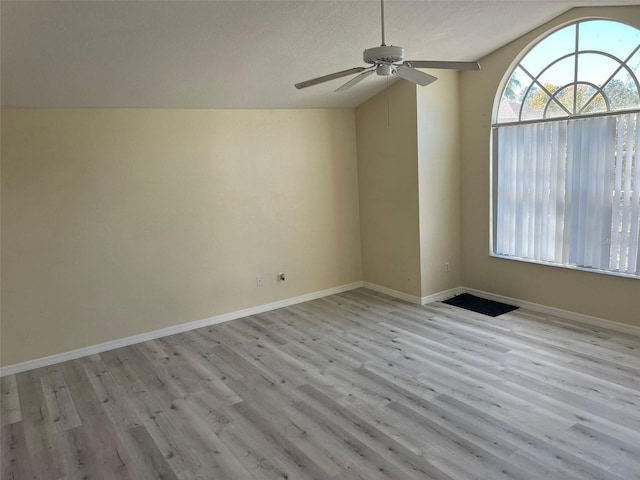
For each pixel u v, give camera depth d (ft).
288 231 18.28
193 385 12.39
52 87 12.23
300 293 18.88
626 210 13.52
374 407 10.82
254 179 17.26
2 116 12.89
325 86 16.03
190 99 14.94
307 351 14.15
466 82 17.12
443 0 11.32
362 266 20.30
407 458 8.93
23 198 13.35
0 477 9.14
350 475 8.55
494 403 10.66
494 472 8.42
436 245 17.78
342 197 19.53
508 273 16.97
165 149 15.40
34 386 12.76
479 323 15.49
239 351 14.42
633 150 13.16
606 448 8.90
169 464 9.22
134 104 14.47
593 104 13.94
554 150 14.99
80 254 14.33
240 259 17.28
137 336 15.49
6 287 13.37
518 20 13.66
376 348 14.06
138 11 9.49
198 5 9.70
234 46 11.87
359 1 10.68
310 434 9.91
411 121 16.74
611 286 14.12
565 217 14.96
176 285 16.05
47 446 10.05
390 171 18.06
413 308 17.37
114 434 10.36
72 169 13.98
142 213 15.21
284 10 10.55
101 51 10.87
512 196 16.49
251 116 16.96
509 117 16.26
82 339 14.57
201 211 16.28
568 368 12.08
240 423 10.49
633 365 12.03
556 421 9.84
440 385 11.62
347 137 19.34
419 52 14.73
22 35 9.52
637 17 12.50
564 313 15.47
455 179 17.90
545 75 14.98
